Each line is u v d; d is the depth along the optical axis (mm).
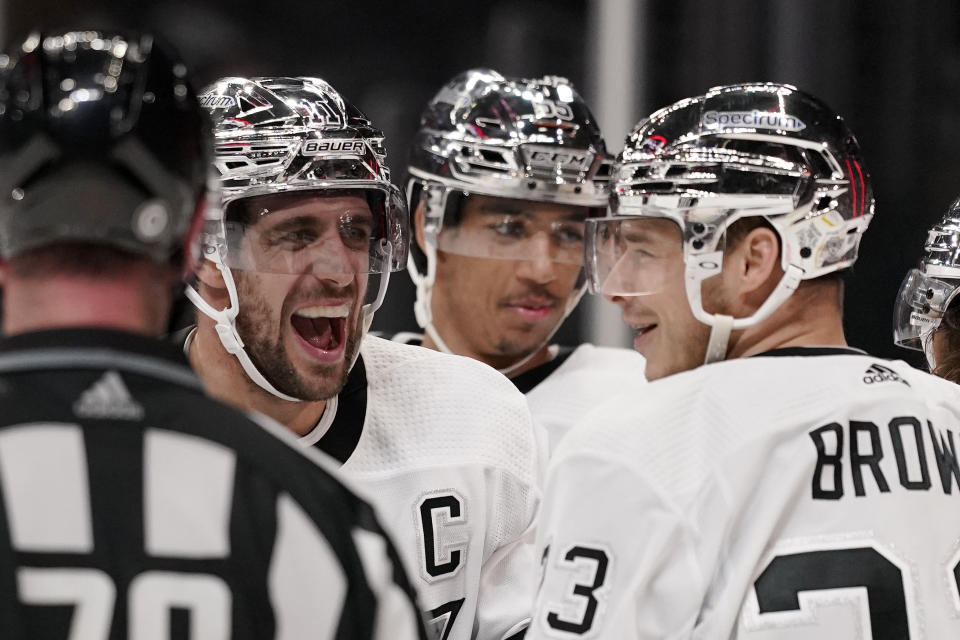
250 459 3910
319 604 3824
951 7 16891
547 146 9625
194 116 4117
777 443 5355
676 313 5984
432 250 9969
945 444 5668
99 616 3656
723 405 5484
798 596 5199
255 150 6422
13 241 3826
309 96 6684
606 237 6230
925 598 5254
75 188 3797
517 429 7461
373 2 19344
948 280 7211
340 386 6738
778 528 5309
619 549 5363
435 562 6930
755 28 17625
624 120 18328
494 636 7090
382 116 19594
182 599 3719
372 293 6883
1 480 3686
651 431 5512
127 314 3906
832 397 5465
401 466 7027
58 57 3961
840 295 6070
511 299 9781
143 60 4039
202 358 7008
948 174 17094
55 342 3818
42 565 3652
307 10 19391
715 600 5270
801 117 5898
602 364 10297
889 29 17016
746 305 5867
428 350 7609
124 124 3867
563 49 18953
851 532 5262
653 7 18125
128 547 3725
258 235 6465
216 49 19156
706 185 5781
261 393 6879
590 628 5309
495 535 7223
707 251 5781
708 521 5273
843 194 5867
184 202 4035
